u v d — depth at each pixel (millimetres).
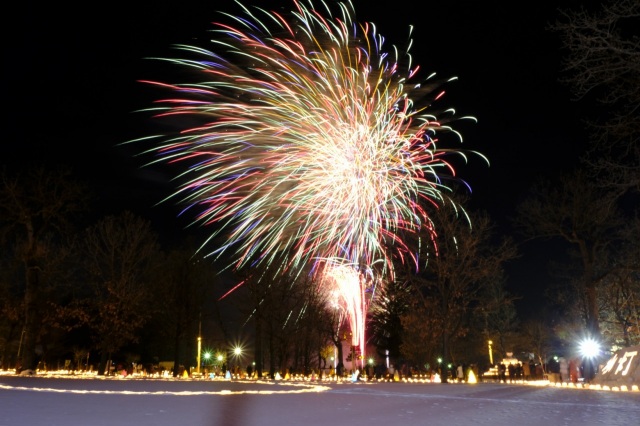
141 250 59031
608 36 16781
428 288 54438
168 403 16969
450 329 54688
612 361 35938
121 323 57125
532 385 39781
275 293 65125
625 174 19828
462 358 92000
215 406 16203
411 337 67000
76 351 79375
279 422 12516
